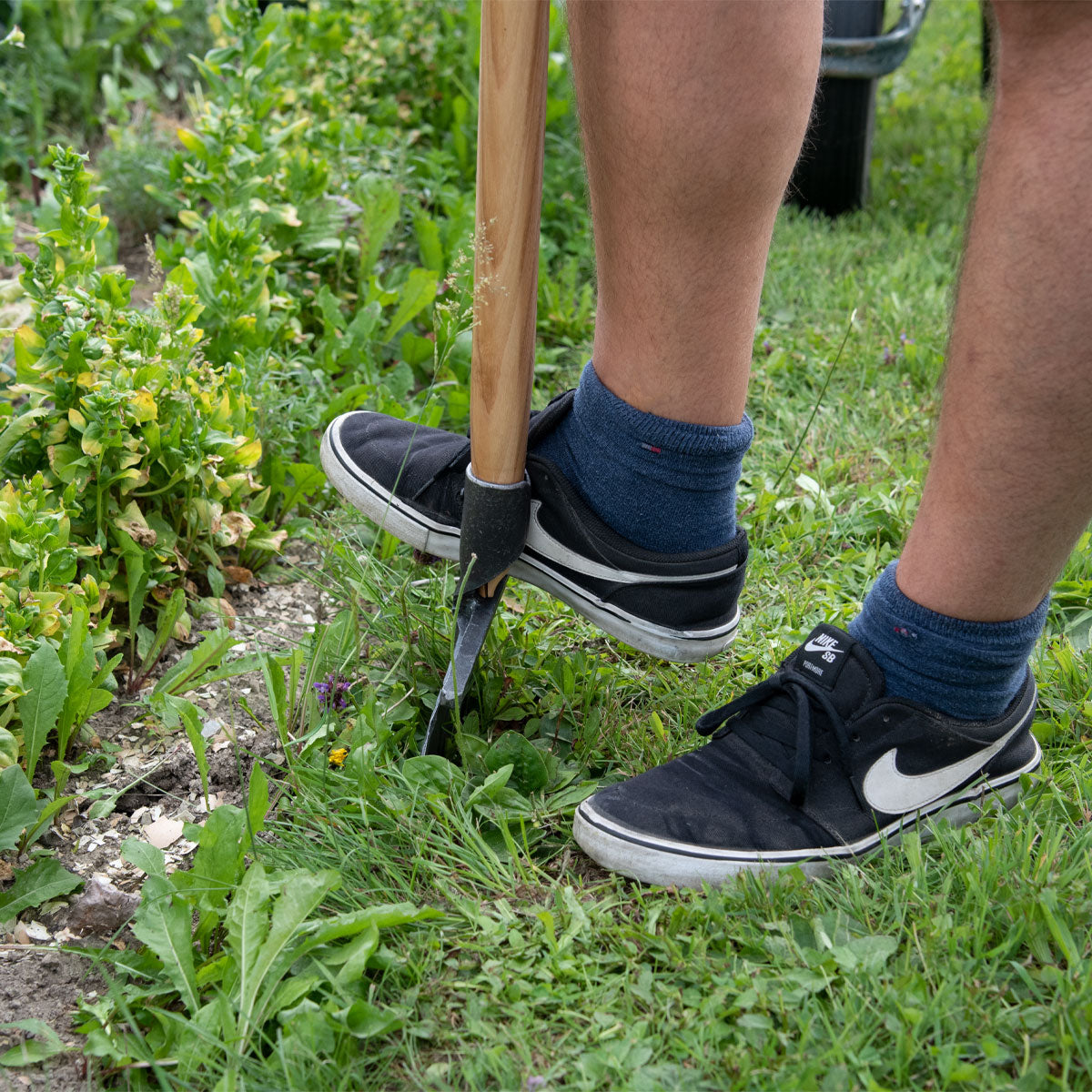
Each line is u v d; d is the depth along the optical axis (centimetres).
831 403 251
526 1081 104
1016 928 114
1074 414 103
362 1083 106
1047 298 100
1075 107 97
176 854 141
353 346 236
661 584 139
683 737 153
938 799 131
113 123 355
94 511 172
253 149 251
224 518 184
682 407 129
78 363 171
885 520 209
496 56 115
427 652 159
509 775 135
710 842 126
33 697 139
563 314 272
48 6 352
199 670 161
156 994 115
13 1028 116
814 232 330
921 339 266
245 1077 106
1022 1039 104
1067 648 165
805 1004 107
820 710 128
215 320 220
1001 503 110
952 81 476
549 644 169
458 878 129
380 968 116
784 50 109
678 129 112
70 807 146
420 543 153
